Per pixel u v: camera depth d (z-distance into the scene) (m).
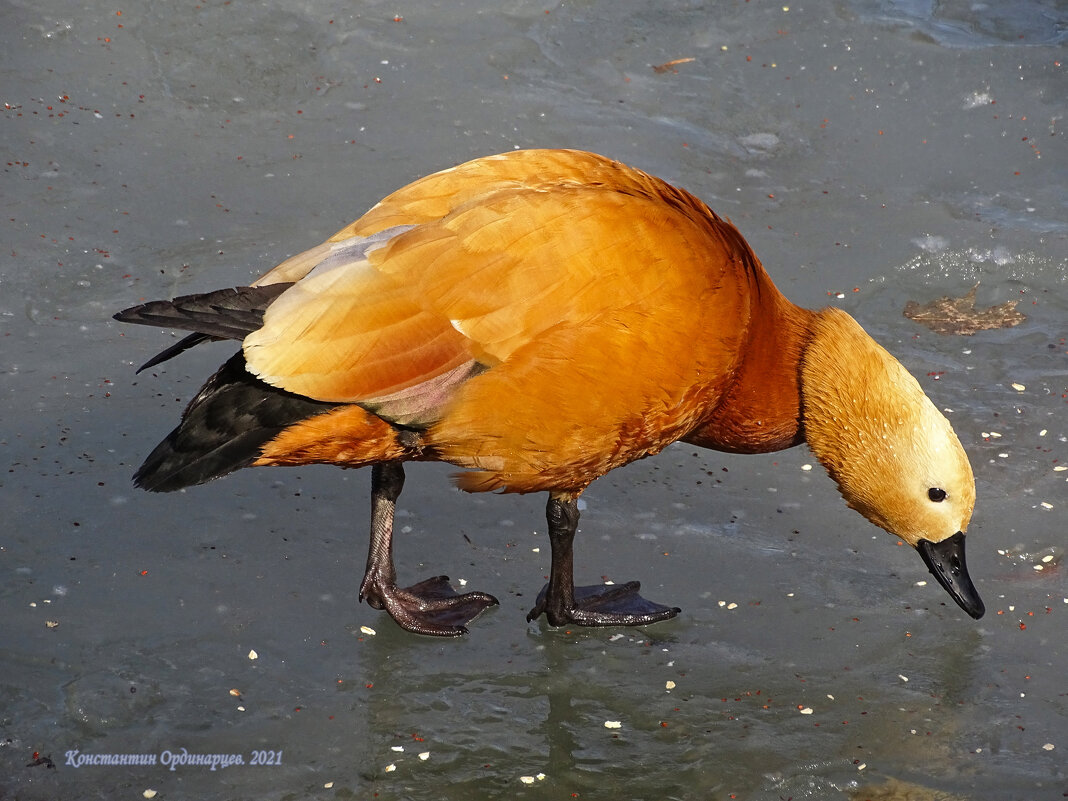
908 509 6.14
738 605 6.58
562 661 6.21
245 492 7.08
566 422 5.68
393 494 6.34
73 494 6.82
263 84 10.70
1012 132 10.76
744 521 7.17
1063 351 8.56
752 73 11.27
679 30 11.75
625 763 5.58
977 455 7.60
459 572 6.73
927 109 10.98
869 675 6.13
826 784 5.46
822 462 6.41
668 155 10.23
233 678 5.86
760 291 6.17
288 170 9.76
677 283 5.68
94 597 6.21
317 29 11.35
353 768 5.45
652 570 6.80
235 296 5.45
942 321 8.81
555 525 6.25
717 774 5.52
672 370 5.73
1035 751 5.67
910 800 5.38
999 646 6.30
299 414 5.50
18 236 8.73
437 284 5.49
